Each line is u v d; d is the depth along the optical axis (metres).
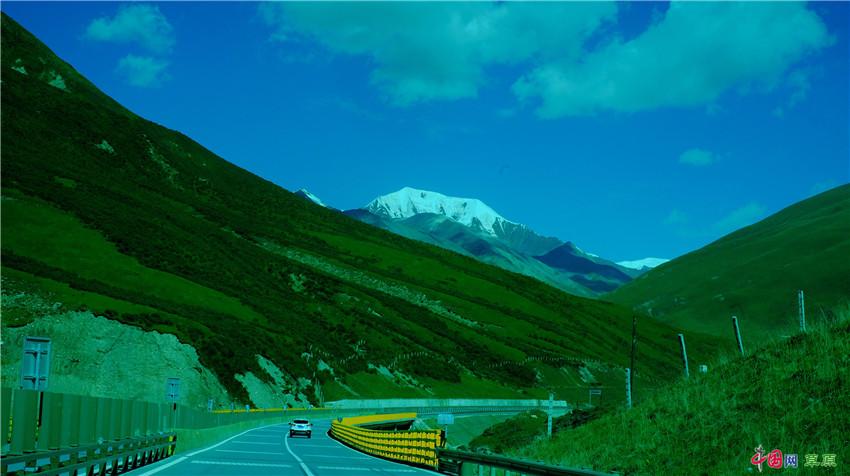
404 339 148.12
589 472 16.33
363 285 183.50
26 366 19.19
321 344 120.50
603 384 159.38
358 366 121.56
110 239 120.50
